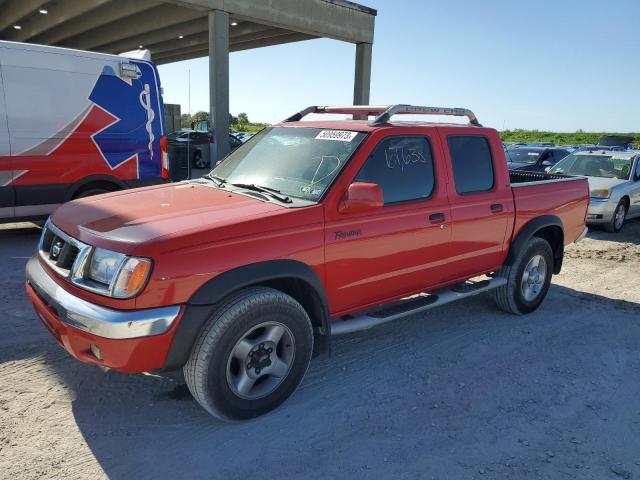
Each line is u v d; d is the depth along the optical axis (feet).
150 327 9.32
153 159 26.43
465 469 9.73
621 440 10.85
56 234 11.31
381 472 9.56
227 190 12.84
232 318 10.06
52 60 22.76
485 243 15.74
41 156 22.97
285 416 11.22
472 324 16.93
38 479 8.89
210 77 45.60
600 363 14.46
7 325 14.89
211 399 10.21
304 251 11.15
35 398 11.35
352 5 53.98
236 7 44.78
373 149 12.69
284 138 14.29
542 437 10.84
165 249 9.43
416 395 12.32
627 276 23.66
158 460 9.61
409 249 13.39
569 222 19.11
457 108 15.85
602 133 211.00
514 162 48.52
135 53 26.61
